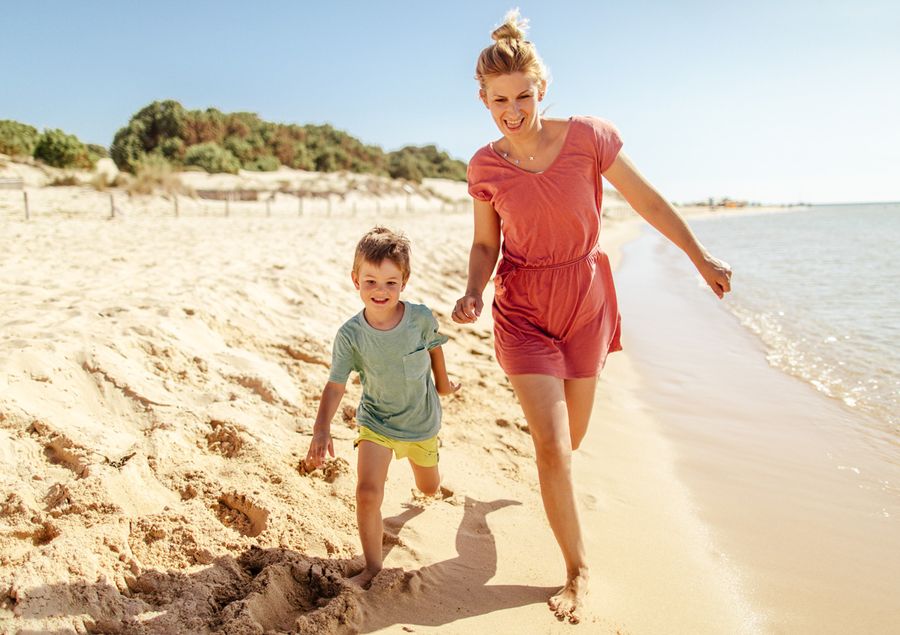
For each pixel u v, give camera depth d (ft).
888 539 11.37
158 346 14.61
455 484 12.10
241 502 10.10
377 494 9.14
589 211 9.53
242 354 16.07
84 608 7.37
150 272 25.85
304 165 190.19
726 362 24.31
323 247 40.37
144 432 11.66
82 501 9.18
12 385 11.30
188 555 8.85
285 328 19.16
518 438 14.79
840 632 8.79
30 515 8.88
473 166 9.93
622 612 8.84
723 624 8.81
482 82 9.36
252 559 9.02
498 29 9.37
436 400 10.11
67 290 20.67
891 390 20.59
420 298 29.71
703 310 36.52
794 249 82.53
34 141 120.67
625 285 48.08
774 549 10.91
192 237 45.44
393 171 223.10
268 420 13.20
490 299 32.99
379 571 9.02
